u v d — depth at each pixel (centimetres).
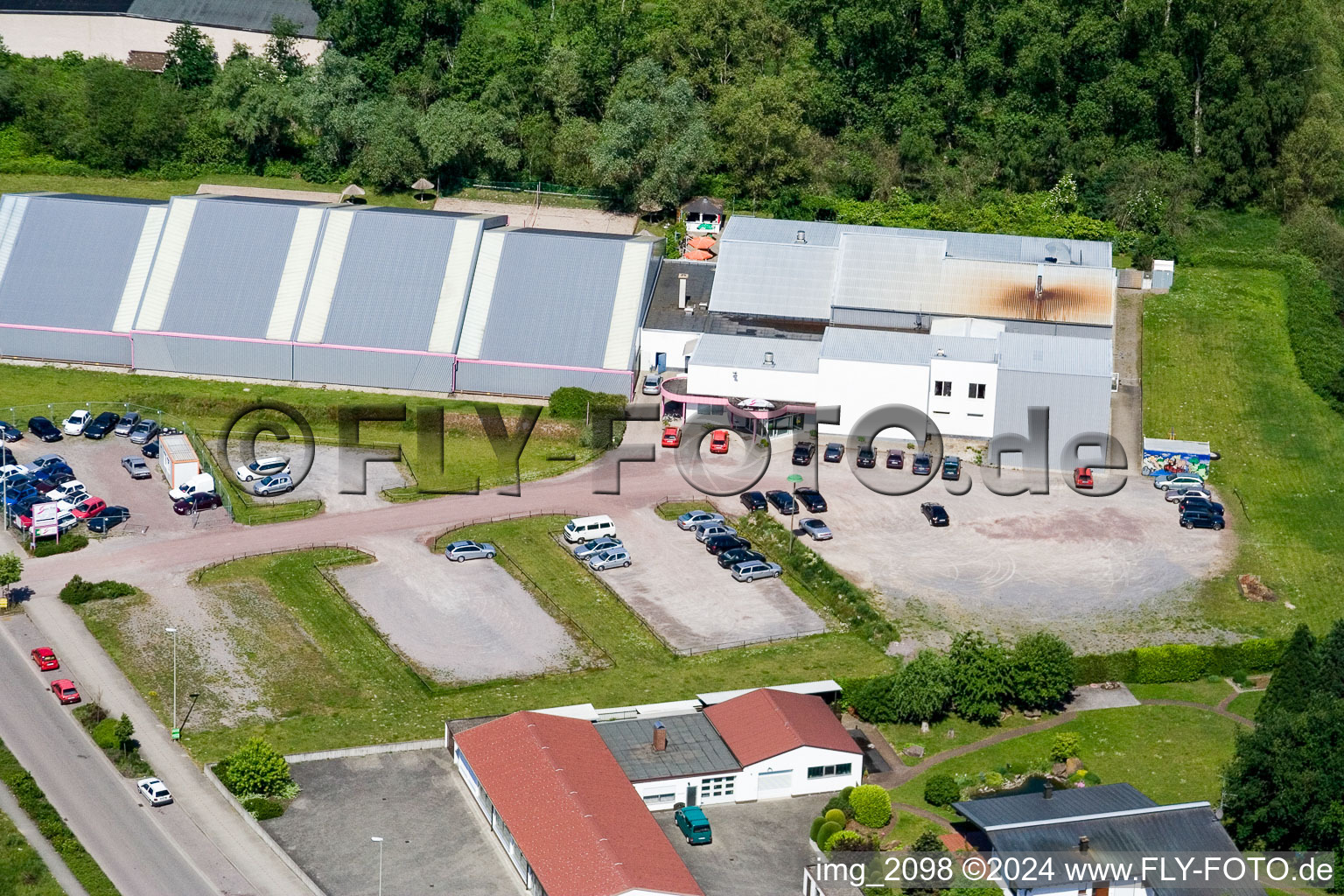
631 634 13400
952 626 13538
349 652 13038
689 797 11212
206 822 10919
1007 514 15488
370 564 14425
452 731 11719
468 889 10269
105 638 13112
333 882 10281
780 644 13288
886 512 15475
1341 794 10681
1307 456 16738
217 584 13988
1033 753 11938
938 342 17125
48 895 10062
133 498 15512
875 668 12888
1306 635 12156
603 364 17712
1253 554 14900
